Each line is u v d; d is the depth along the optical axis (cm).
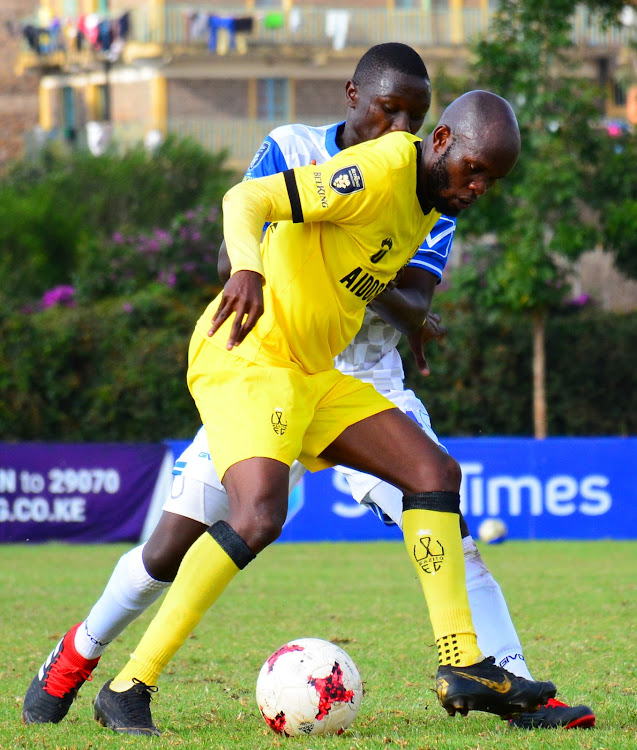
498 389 8012
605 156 7012
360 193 1473
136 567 1619
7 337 7944
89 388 8019
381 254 1545
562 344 8194
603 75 12800
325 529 5912
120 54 13175
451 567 1536
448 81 7238
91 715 1762
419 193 1541
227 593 3609
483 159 1478
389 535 5922
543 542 5584
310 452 1600
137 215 11025
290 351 1555
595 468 5766
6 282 9700
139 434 7994
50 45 14088
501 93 7081
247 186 1477
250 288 1415
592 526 5753
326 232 1532
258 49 13025
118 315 8100
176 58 12838
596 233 6938
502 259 7162
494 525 5509
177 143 11912
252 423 1507
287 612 3125
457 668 1509
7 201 10619
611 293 10469
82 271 9088
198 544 1528
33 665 2273
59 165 11938
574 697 1833
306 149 1897
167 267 8969
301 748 1423
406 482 1559
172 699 1872
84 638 1653
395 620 2934
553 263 7062
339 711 1534
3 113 14512
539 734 1498
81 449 5894
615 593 3491
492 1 13575
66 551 5459
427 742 1445
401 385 1986
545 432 7750
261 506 1484
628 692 1884
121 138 12900
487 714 1711
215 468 1542
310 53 13125
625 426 8250
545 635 2611
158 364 7975
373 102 1853
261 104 13238
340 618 2984
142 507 5922
